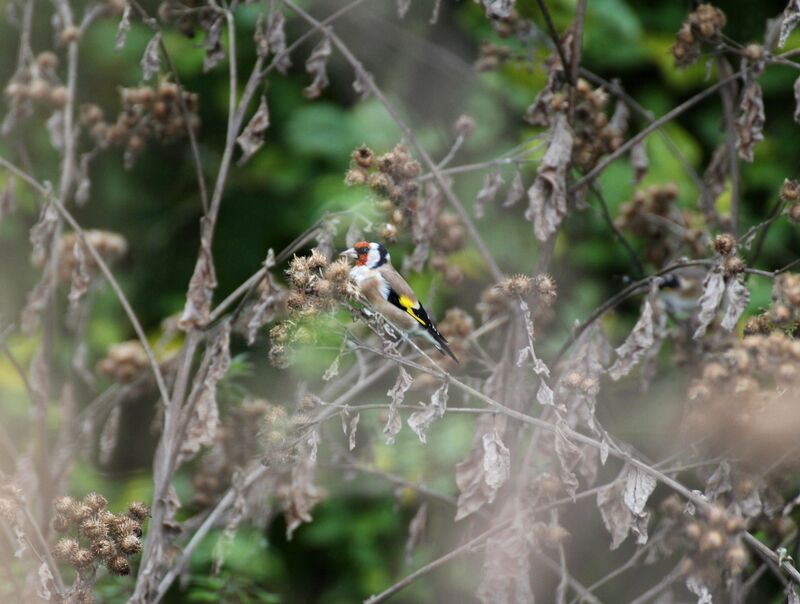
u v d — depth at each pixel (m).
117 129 11.02
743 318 12.65
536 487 9.00
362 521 14.43
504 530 8.83
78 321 13.74
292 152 17.28
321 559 14.80
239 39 16.95
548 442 9.24
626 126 11.06
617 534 7.77
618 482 7.83
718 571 8.08
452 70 16.30
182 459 9.32
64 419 11.63
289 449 7.67
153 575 8.77
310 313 7.51
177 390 9.16
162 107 10.77
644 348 8.66
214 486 10.90
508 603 8.65
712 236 11.83
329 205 14.91
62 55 16.27
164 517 8.92
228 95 17.27
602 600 11.82
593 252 15.63
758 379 9.33
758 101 9.89
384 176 9.20
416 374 11.03
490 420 9.00
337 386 10.59
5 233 15.83
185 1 10.18
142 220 17.62
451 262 14.80
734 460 8.36
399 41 16.17
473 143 15.98
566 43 9.89
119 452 14.77
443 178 10.03
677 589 11.59
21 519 7.47
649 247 12.31
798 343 8.30
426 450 12.83
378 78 16.69
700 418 8.71
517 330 9.42
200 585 11.23
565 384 7.73
